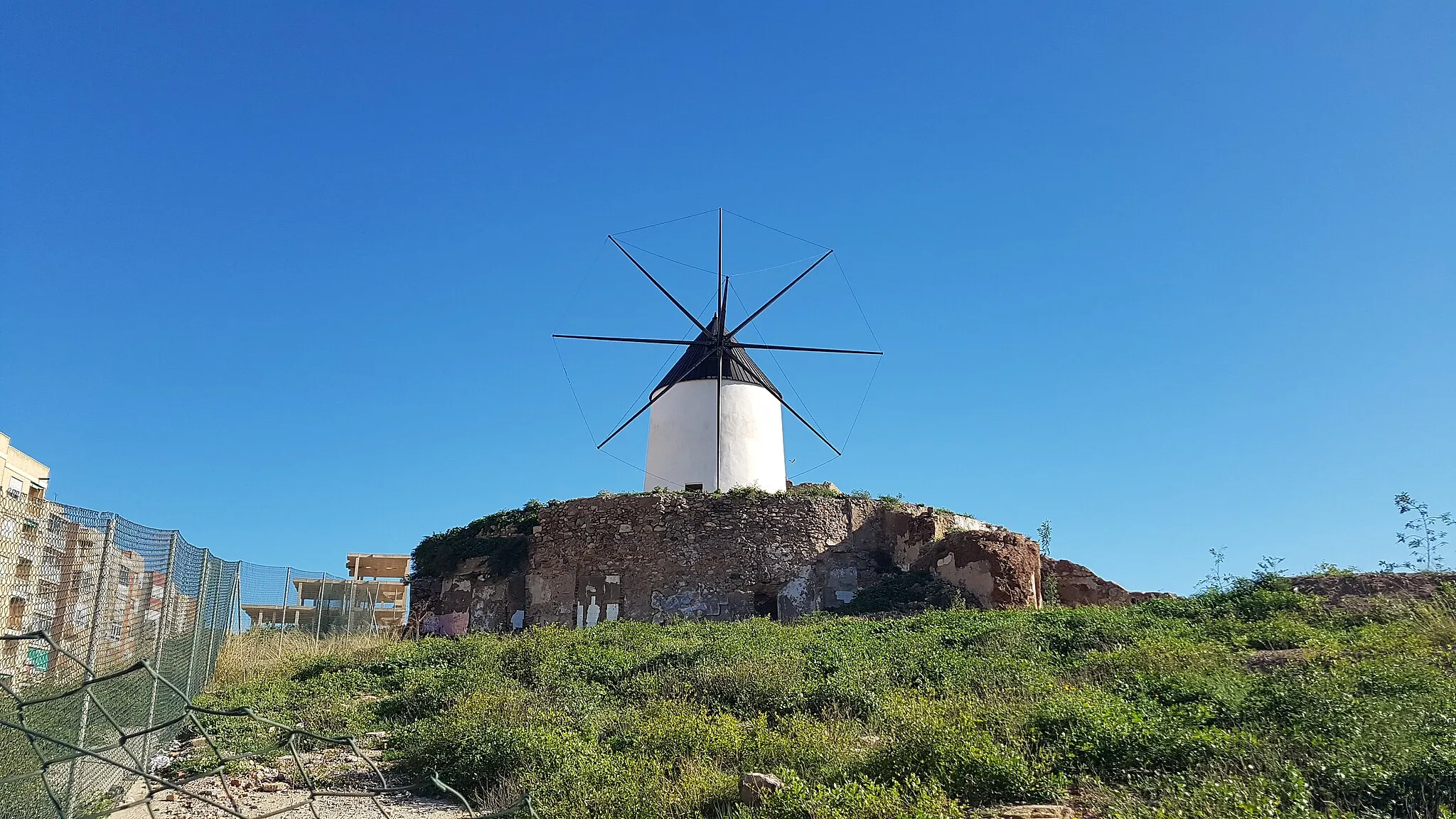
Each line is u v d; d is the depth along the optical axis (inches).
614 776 444.1
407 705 647.1
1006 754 385.4
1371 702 408.2
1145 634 665.6
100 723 384.2
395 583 1769.2
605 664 703.1
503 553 1230.3
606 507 1174.3
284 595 1034.7
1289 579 798.5
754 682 597.6
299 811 438.6
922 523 1147.9
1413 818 310.7
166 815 422.0
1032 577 1066.1
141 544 440.1
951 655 655.1
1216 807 319.9
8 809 303.4
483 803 446.3
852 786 368.8
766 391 1457.9
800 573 1143.0
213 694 697.0
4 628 305.1
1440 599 684.7
